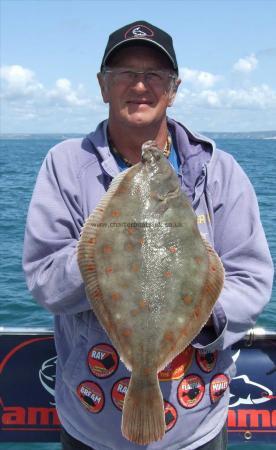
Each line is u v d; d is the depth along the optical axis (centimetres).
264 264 281
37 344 362
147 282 232
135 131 277
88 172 283
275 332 354
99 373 273
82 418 280
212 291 238
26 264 276
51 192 279
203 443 280
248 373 357
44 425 361
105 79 282
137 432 229
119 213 238
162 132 287
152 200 240
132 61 271
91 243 235
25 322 723
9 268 998
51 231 272
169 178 243
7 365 361
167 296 233
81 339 280
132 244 235
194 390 274
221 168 291
